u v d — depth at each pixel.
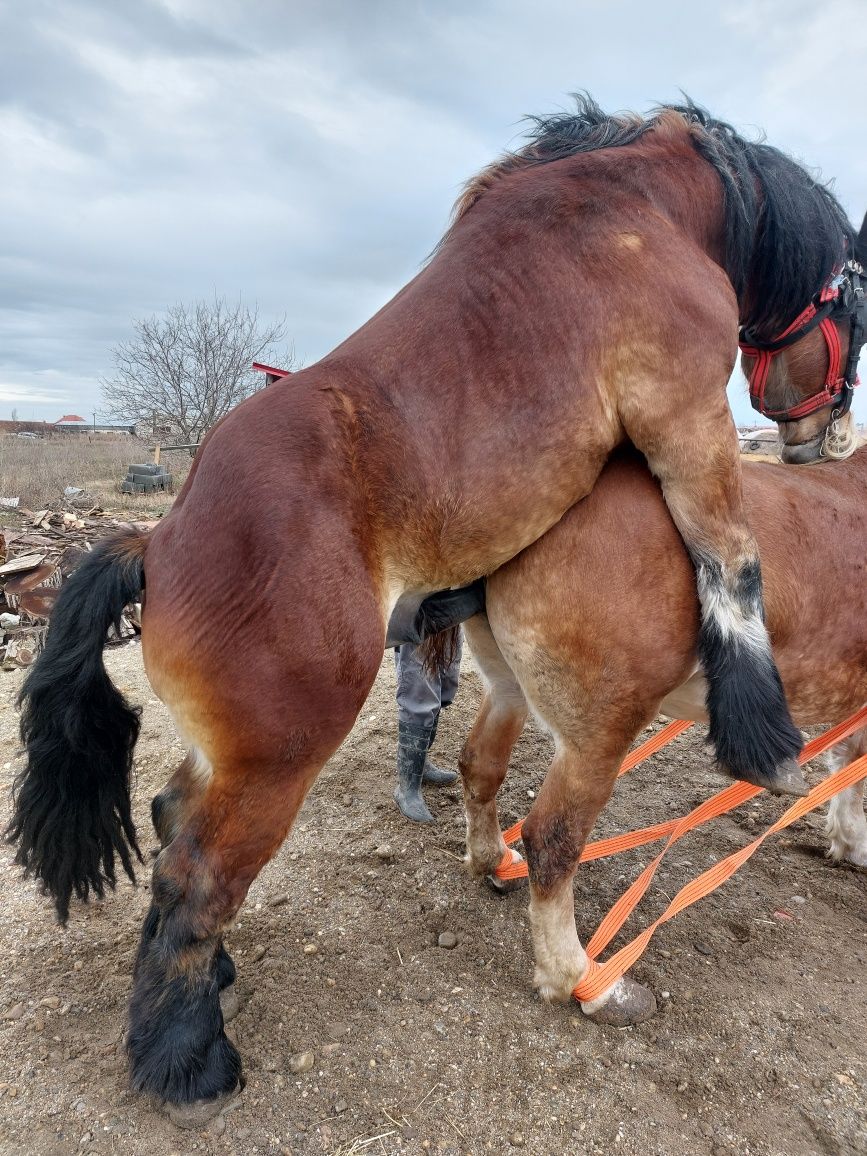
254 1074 2.30
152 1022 2.14
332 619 1.84
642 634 2.26
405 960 2.83
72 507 13.97
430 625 2.38
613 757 2.42
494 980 2.75
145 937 2.22
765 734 2.20
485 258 2.07
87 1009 2.54
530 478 2.01
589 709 2.35
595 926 3.07
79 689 2.11
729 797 2.82
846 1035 2.54
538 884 2.54
